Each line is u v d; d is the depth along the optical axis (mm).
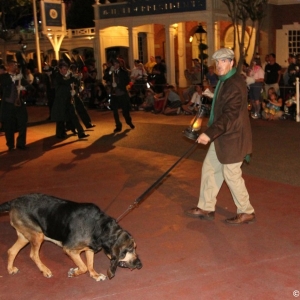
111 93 13391
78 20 32594
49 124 15703
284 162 9320
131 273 5211
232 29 25391
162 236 6133
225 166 6266
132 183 8375
